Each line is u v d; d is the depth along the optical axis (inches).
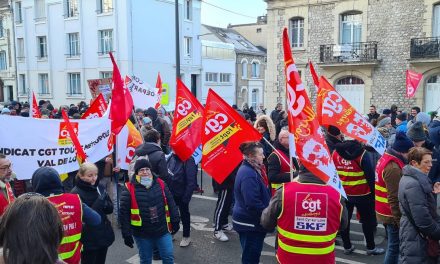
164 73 1263.5
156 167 229.6
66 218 147.0
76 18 1224.8
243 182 170.9
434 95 735.7
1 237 70.9
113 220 287.4
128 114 279.3
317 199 135.6
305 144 138.4
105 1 1178.0
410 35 744.3
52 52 1300.4
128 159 276.5
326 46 833.5
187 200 242.2
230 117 209.2
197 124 242.8
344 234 231.6
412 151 157.2
